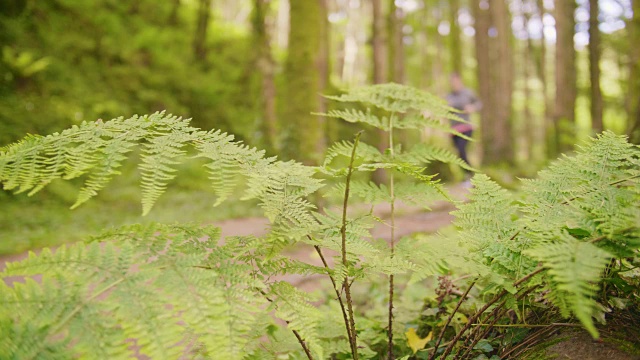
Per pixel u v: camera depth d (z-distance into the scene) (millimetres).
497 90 17094
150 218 6348
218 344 1026
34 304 968
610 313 1512
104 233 1294
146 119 1485
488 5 18172
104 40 12320
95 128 1435
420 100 2227
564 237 1186
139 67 12695
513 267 1361
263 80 10531
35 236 5094
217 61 15500
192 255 1162
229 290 1156
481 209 1577
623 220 1182
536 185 1533
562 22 16984
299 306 1314
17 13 10859
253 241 1339
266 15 11281
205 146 1414
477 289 2029
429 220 5242
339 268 1385
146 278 1064
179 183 8836
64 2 11961
